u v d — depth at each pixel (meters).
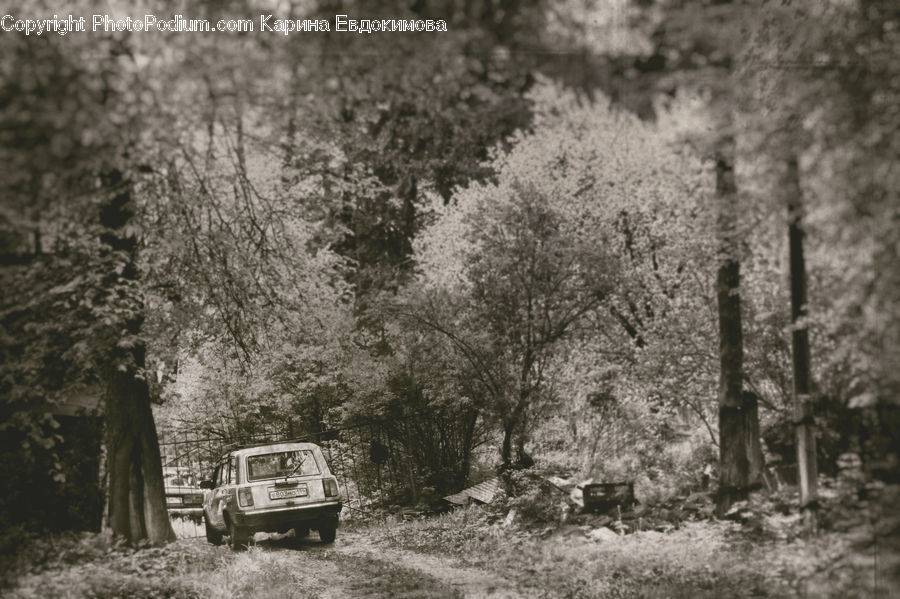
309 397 23.36
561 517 15.12
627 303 18.19
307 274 16.73
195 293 15.00
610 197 17.97
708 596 8.78
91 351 12.58
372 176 16.11
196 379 23.69
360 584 11.71
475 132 15.12
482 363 17.58
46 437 13.03
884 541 7.34
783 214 10.27
